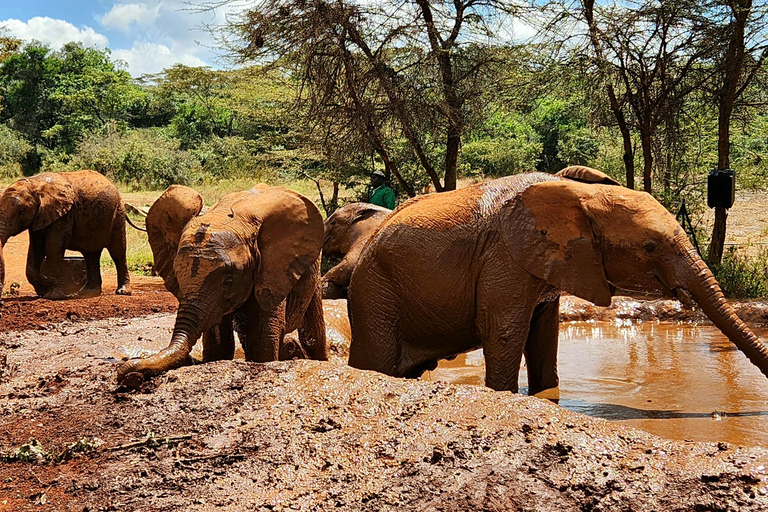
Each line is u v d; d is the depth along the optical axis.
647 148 16.02
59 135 53.03
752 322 11.85
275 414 5.32
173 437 5.21
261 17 15.65
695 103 17.42
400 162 21.61
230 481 4.68
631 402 6.75
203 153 43.75
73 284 13.94
